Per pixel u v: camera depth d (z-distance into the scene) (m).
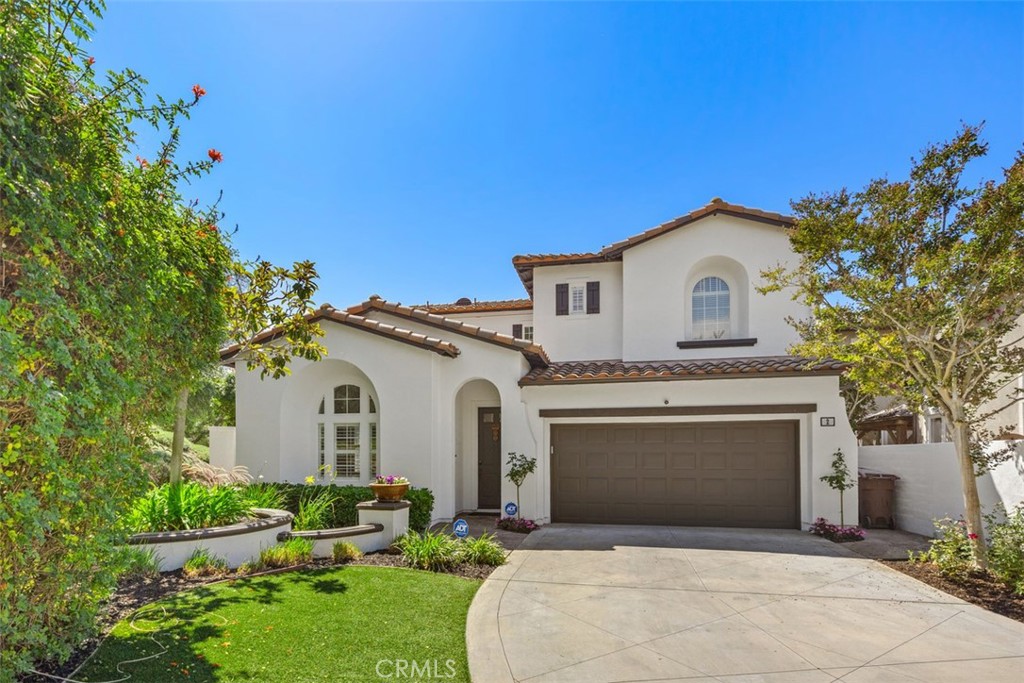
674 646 6.12
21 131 3.59
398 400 13.68
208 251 6.71
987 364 8.79
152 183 5.53
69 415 4.29
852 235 8.85
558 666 5.58
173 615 6.26
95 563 5.06
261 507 11.16
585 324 16.83
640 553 10.52
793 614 7.19
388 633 6.21
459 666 5.52
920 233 8.63
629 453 13.99
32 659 4.48
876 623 6.86
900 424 16.58
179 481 9.73
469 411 15.77
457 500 15.38
